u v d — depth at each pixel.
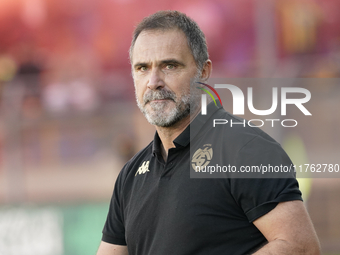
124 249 7.71
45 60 46.59
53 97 31.61
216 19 47.53
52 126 27.75
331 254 19.55
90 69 46.22
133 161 7.68
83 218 20.94
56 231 20.86
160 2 49.44
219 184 6.12
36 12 49.22
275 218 5.76
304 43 43.41
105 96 32.44
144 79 7.02
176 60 6.84
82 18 49.62
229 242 6.09
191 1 48.59
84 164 27.81
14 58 46.28
